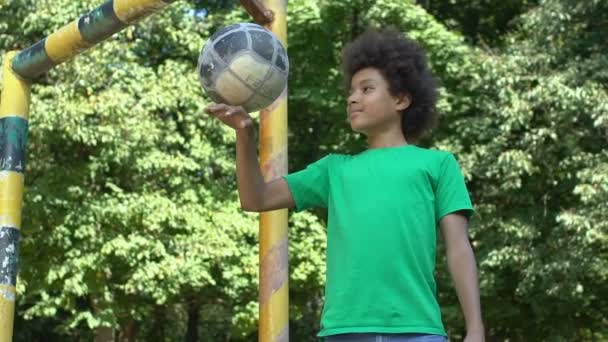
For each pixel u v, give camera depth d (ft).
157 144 39.32
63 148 38.88
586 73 38.09
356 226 7.80
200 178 41.78
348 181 8.13
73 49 13.24
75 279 36.73
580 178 36.09
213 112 7.92
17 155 14.16
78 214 36.76
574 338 46.62
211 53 8.42
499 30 52.95
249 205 8.26
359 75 8.53
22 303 43.47
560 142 38.65
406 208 7.78
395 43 8.58
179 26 42.32
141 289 37.01
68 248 37.60
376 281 7.57
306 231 41.42
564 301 43.14
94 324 38.47
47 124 34.81
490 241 41.50
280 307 11.77
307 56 45.47
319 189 8.47
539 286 41.09
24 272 38.24
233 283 39.17
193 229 38.55
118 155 36.91
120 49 37.73
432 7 53.78
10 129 14.16
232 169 40.73
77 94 36.73
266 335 11.69
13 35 38.60
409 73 8.50
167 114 40.70
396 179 7.93
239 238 39.65
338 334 7.59
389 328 7.43
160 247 36.91
